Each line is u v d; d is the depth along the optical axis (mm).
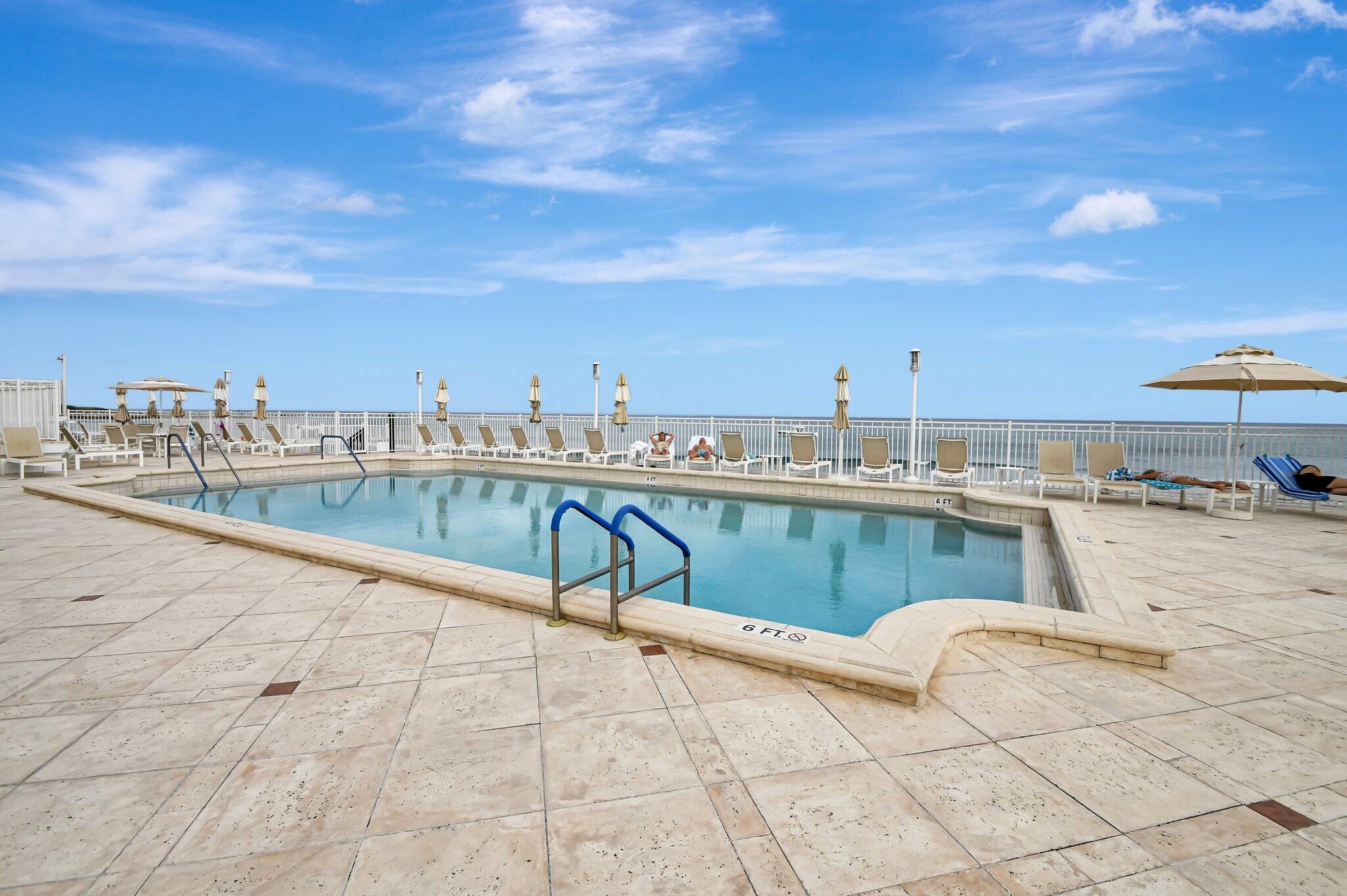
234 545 5668
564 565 6480
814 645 2912
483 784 1993
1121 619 3424
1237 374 6941
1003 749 2238
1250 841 1743
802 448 11312
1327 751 2244
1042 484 9031
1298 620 3734
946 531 8195
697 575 6082
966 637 3279
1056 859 1658
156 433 15781
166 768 2088
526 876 1578
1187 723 2445
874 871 1606
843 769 2096
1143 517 7484
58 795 1925
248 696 2650
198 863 1620
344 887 1529
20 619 3656
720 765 2119
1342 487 7418
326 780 2016
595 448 14367
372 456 15727
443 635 3393
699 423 14516
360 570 4699
